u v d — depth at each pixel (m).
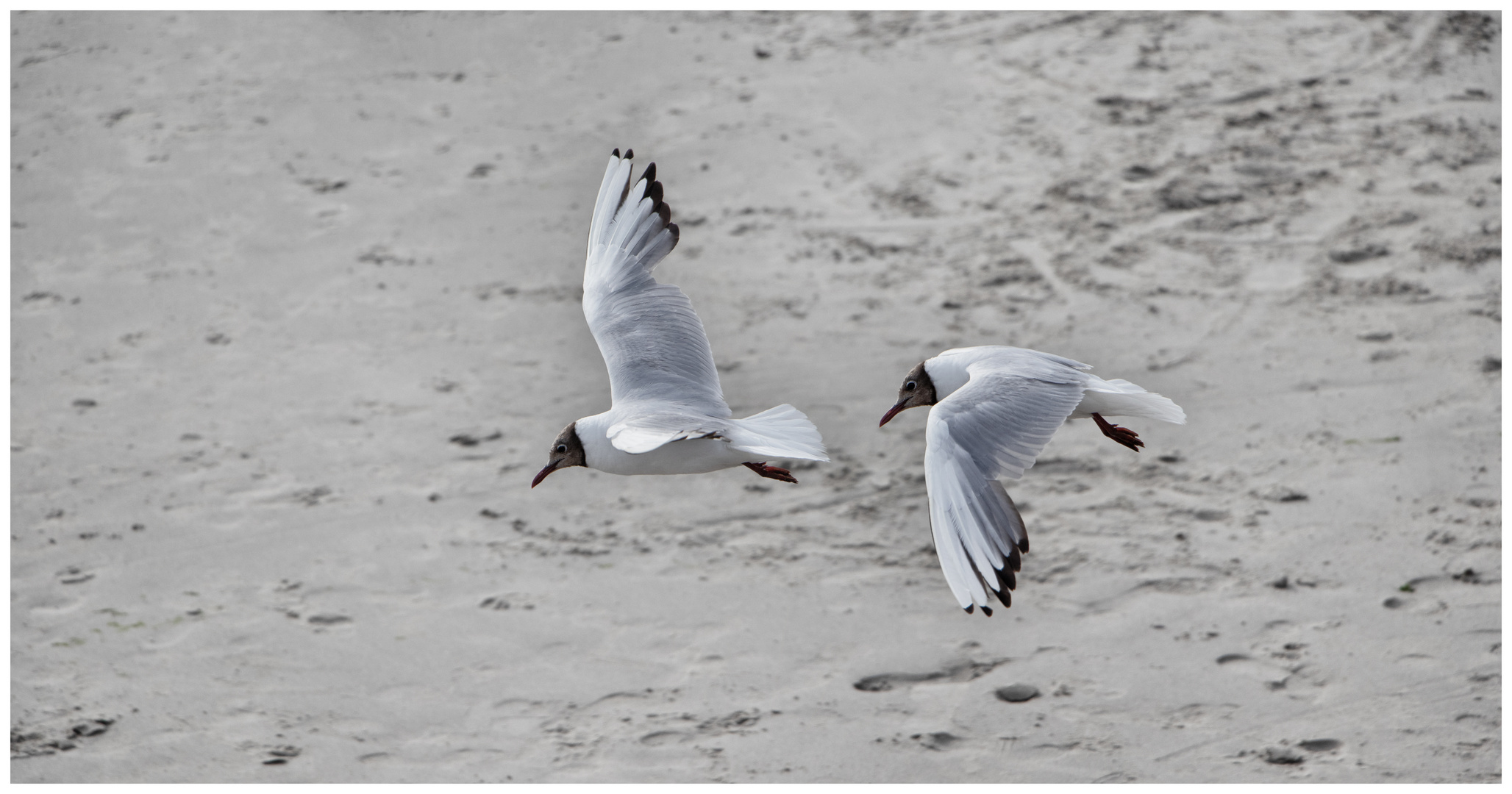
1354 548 11.30
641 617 10.91
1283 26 20.34
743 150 18.25
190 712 10.09
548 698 10.12
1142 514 11.87
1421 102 18.47
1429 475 12.13
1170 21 20.61
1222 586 10.95
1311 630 10.44
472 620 10.97
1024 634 10.57
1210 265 15.60
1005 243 16.17
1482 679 9.86
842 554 11.56
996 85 19.36
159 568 11.72
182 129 19.53
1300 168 17.23
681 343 8.62
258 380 14.53
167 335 15.38
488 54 21.12
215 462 13.22
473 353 14.87
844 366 14.22
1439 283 15.03
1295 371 13.77
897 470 12.65
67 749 9.73
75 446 13.51
